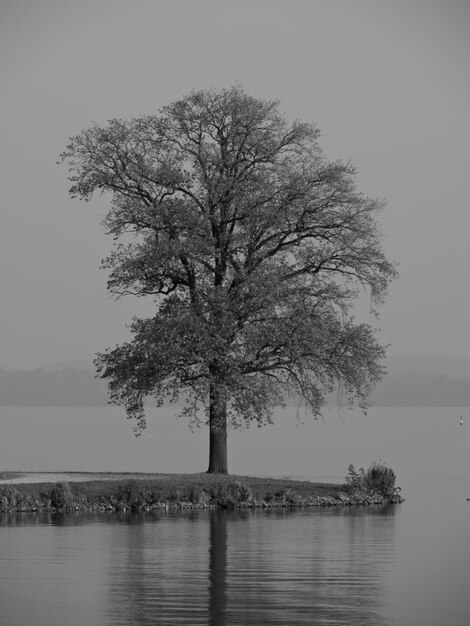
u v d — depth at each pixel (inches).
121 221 4101.9
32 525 3112.7
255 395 3959.2
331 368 4084.6
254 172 4138.8
